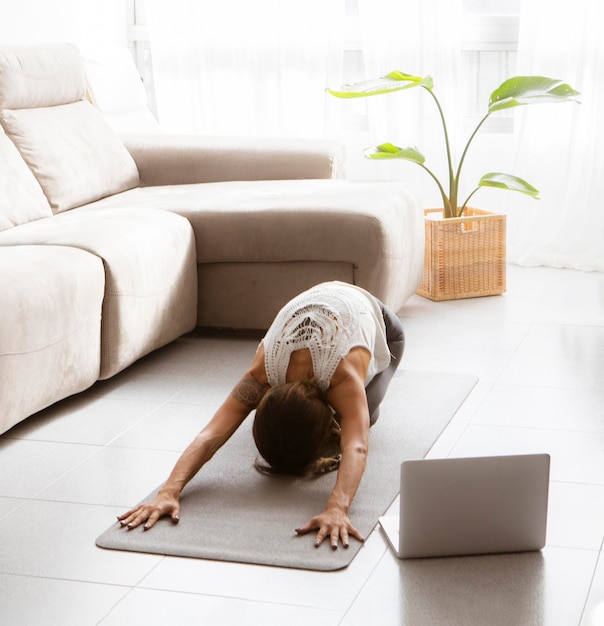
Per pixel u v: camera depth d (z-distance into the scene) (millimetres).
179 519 2369
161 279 3539
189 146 4578
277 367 2510
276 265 3840
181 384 3354
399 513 2213
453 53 5074
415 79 4383
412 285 4168
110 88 4879
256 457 2727
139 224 3559
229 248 3826
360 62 5465
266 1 5316
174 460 2729
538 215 5020
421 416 2998
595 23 4785
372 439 2826
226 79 5445
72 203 4070
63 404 3174
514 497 2186
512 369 3441
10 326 2768
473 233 4375
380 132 5258
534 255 5031
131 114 5031
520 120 4973
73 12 5230
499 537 2203
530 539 2211
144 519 2350
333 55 5281
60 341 2988
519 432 2885
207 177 4547
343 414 2461
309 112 5371
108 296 3238
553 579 2107
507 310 4207
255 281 3871
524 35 4930
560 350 3645
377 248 3713
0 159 3799
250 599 2041
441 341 3781
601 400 3129
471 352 3639
